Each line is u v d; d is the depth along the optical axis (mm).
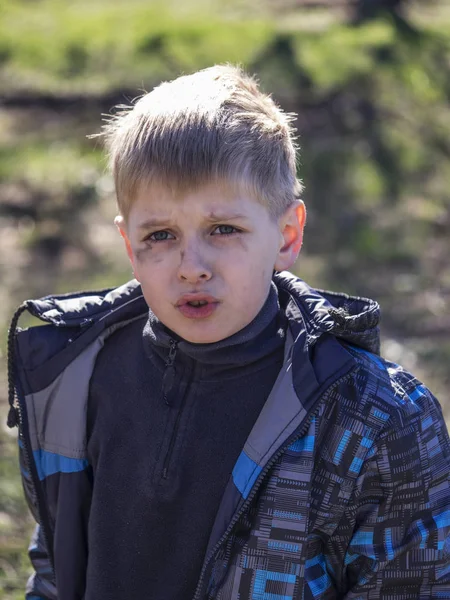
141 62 14633
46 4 19297
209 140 2289
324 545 2455
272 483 2324
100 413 2633
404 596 2424
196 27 15867
